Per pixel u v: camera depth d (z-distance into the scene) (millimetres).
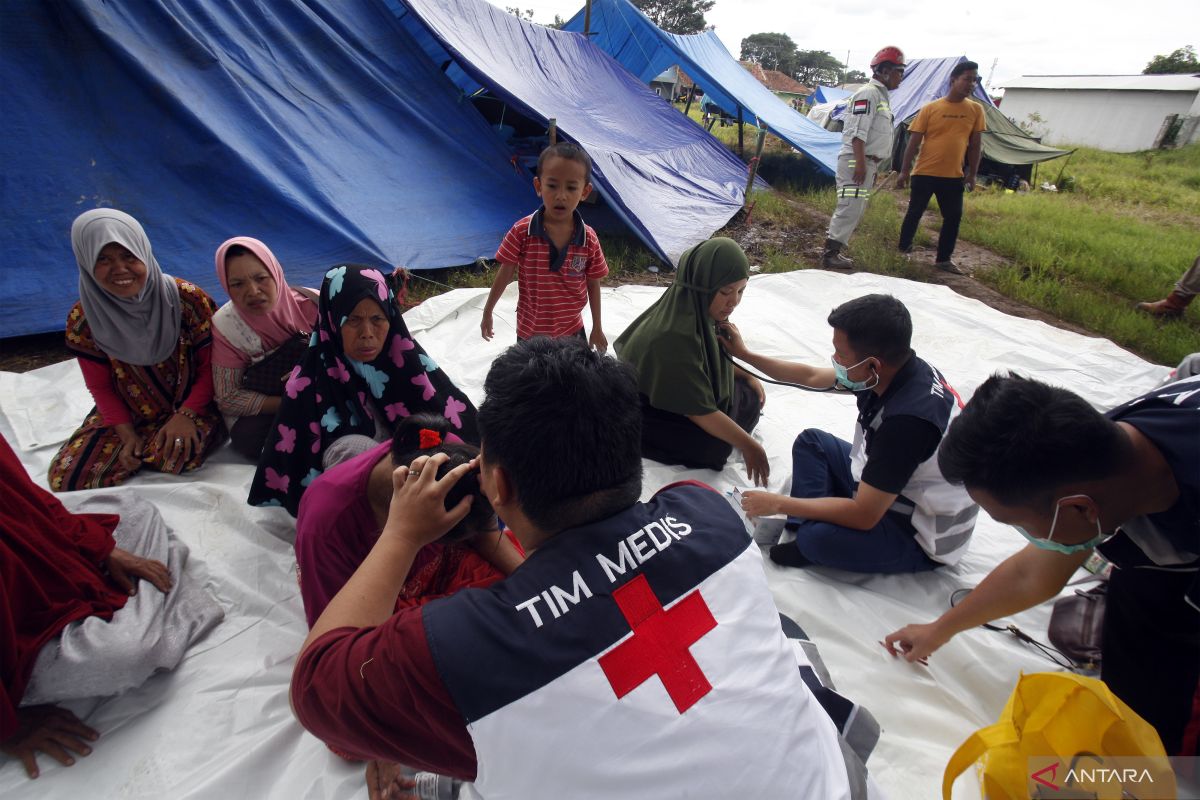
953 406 2129
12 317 3725
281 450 2373
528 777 968
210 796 1651
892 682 2053
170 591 2039
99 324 2537
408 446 1577
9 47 3939
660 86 24266
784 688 1062
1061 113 29562
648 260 6254
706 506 1214
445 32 6359
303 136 5074
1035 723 1173
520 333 3586
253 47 5086
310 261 4691
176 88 4430
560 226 3312
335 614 1178
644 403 3061
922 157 6449
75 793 1650
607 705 966
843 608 2328
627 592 1030
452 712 984
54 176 4004
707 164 8977
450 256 5320
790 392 3926
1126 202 11984
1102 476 1341
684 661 1009
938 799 1738
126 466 2701
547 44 8297
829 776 1084
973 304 5312
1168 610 1659
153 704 1868
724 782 962
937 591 2445
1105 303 5758
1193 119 25844
